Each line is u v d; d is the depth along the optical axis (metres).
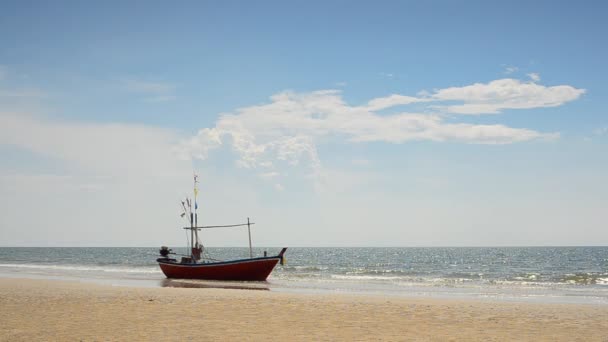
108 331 15.95
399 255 150.75
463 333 16.47
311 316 19.83
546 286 43.31
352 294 32.00
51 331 15.86
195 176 46.66
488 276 58.88
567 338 15.82
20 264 85.75
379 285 42.50
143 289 31.41
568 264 94.19
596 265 90.62
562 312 21.98
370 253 174.25
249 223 45.34
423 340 15.18
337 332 16.33
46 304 22.48
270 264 44.00
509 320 19.45
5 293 27.16
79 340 14.45
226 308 21.86
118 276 51.19
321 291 35.97
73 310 20.69
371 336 15.71
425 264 95.25
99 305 22.33
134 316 19.23
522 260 112.19
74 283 36.25
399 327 17.48
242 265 43.81
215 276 44.38
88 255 140.25
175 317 19.08
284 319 18.95
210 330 16.34
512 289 39.62
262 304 23.41
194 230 46.31
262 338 15.12
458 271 71.69
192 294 28.19
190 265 44.88
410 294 33.91
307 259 121.44
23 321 17.81
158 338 14.88
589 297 33.12
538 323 18.78
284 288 38.53
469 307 23.42
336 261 109.50
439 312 21.48
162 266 46.75
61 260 105.12
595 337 16.05
